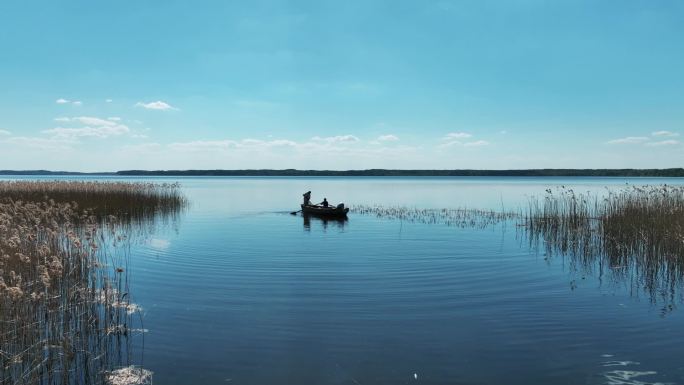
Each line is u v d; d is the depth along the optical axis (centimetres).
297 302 1136
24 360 782
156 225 2630
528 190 7300
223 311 1064
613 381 729
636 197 2161
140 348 849
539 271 1498
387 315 1043
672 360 807
